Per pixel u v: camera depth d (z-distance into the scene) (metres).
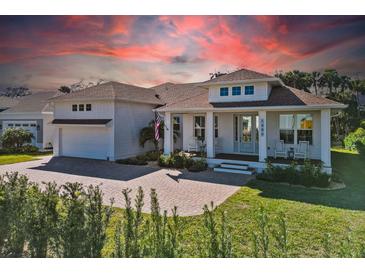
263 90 13.16
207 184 10.30
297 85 37.31
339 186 9.77
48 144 23.31
